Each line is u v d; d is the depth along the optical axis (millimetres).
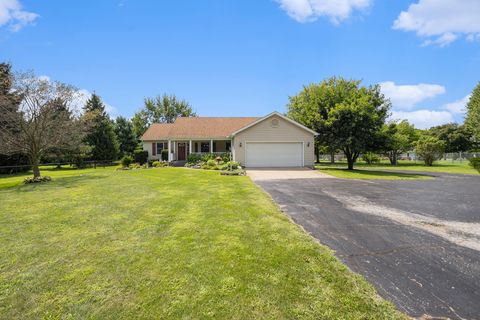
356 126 17094
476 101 26031
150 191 8383
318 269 3002
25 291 2576
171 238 3977
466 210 6004
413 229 4562
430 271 3004
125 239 3965
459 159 31766
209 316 2174
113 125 33656
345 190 8852
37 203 6734
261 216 5223
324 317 2174
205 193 7980
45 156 22766
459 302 2395
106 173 14742
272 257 3295
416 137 33562
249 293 2506
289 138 18562
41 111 12344
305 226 4750
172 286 2625
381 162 30672
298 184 10375
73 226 4664
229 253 3402
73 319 2150
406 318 2168
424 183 10844
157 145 25312
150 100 45062
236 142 18297
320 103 18750
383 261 3271
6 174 19703
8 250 3596
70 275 2875
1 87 12203
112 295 2486
